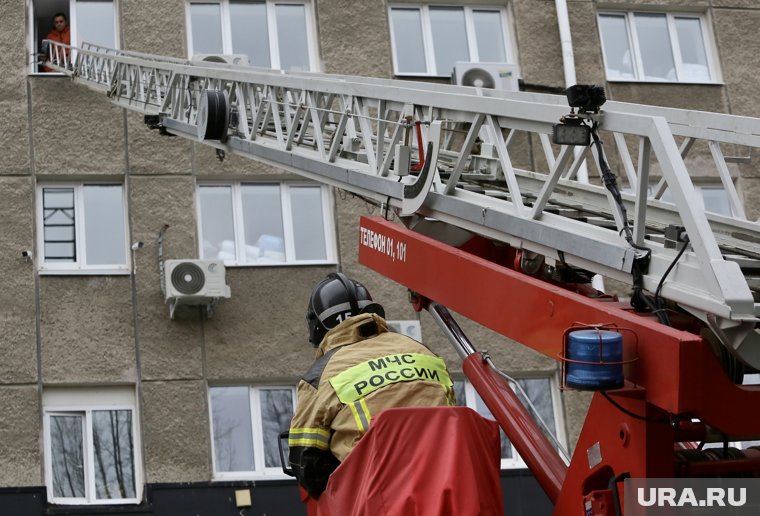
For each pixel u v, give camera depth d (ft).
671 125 27.61
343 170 32.01
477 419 21.16
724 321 19.11
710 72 60.80
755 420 18.88
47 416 49.42
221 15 56.80
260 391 51.26
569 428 52.13
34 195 52.11
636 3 60.23
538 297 22.52
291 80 34.83
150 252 51.72
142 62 46.55
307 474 21.58
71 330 50.14
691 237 19.86
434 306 27.30
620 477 20.38
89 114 53.21
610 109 28.68
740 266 22.18
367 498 20.29
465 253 25.43
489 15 59.31
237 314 51.34
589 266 22.59
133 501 48.96
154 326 50.55
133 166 52.80
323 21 56.85
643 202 21.42
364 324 22.89
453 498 20.06
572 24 59.16
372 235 28.78
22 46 53.78
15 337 49.70
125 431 49.80
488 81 54.85
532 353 52.75
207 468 49.14
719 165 26.91
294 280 52.31
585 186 30.07
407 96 28.89
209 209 53.67
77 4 56.08
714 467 20.70
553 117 23.67
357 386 21.57
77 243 52.34
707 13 61.21
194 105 42.32
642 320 19.74
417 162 31.81
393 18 58.39
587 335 19.30
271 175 53.93
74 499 48.75
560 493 21.90
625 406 20.27
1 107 52.95
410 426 20.76
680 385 18.63
